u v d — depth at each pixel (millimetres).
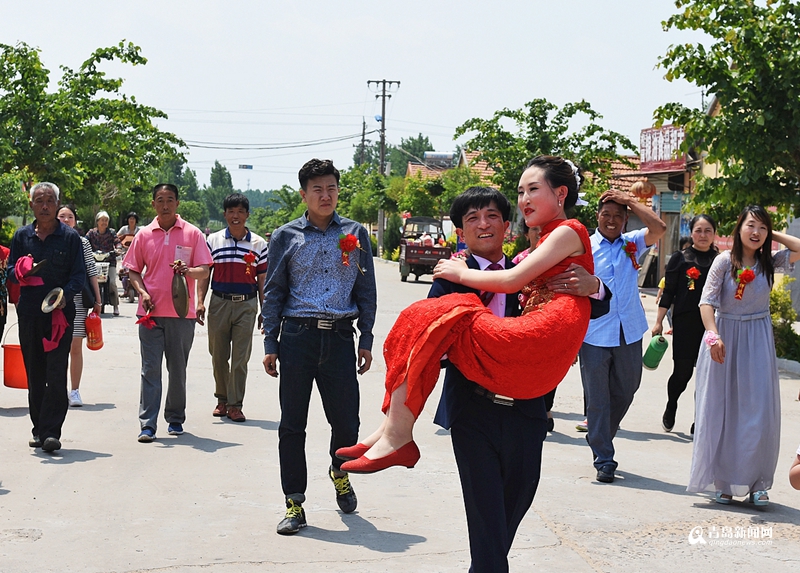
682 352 8656
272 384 10727
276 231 5523
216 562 4684
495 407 3648
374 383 10930
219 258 8492
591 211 25766
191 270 7734
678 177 27578
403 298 23422
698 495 6410
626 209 7148
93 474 6395
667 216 28359
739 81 13297
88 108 22625
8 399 9172
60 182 22641
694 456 6227
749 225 6133
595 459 6754
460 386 3703
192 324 7887
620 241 7023
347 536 5195
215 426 8273
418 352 3467
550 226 3627
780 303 14328
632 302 6945
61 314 6902
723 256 6223
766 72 12969
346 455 3707
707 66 13367
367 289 5668
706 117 13680
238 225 8492
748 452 6043
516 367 3420
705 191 14094
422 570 4648
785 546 5277
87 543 4941
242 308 8484
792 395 11078
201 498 5895
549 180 3645
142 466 6668
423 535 5246
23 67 21953
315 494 6129
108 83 22891
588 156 26875
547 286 3533
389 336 3641
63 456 6906
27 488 6000
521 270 3451
